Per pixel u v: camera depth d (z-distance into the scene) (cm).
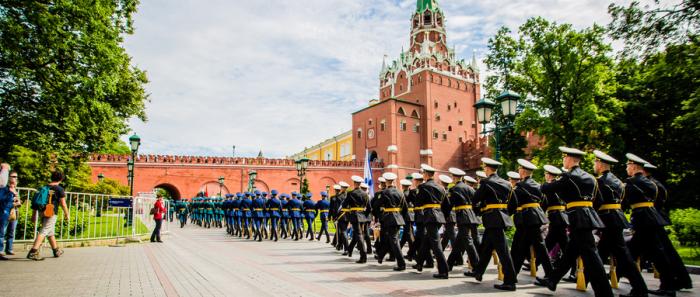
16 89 1811
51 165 2000
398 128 6462
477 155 6738
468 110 7319
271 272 964
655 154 2491
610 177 757
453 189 960
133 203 1719
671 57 1738
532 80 3253
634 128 2616
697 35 1667
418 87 6956
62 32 1623
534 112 3095
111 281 819
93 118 1852
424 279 884
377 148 6625
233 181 5359
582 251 674
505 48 3559
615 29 1872
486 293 737
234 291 737
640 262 988
